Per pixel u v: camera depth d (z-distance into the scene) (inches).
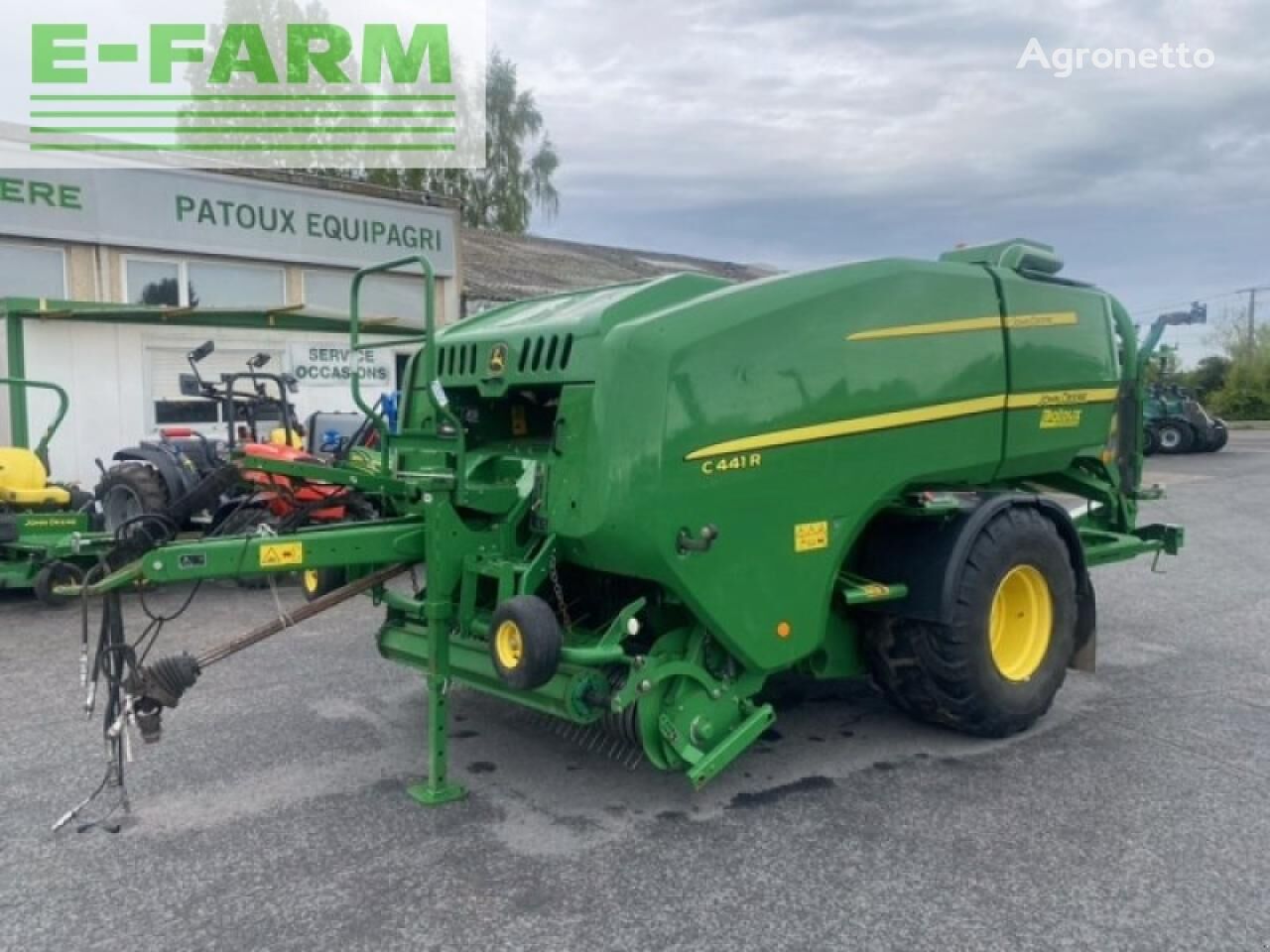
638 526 154.9
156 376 521.3
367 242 749.3
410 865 149.9
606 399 157.0
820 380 173.5
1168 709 221.6
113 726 155.9
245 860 151.6
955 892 141.3
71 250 607.8
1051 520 213.8
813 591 175.0
